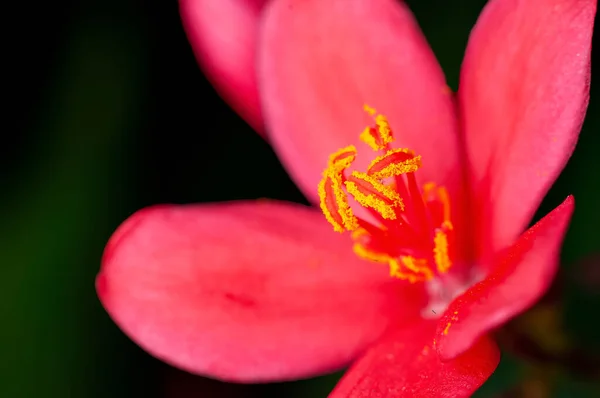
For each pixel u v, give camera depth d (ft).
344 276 0.31
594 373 0.32
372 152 0.31
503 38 0.30
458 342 0.27
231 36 0.32
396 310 0.31
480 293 0.28
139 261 0.30
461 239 0.31
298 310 0.30
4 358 0.35
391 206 0.30
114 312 0.30
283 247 0.31
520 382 0.33
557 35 0.29
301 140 0.31
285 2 0.31
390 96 0.31
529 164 0.29
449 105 0.31
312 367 0.30
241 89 0.33
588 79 0.28
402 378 0.29
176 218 0.31
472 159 0.30
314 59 0.31
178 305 0.30
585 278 0.34
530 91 0.29
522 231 0.29
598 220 0.35
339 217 0.30
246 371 0.30
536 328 0.31
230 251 0.31
